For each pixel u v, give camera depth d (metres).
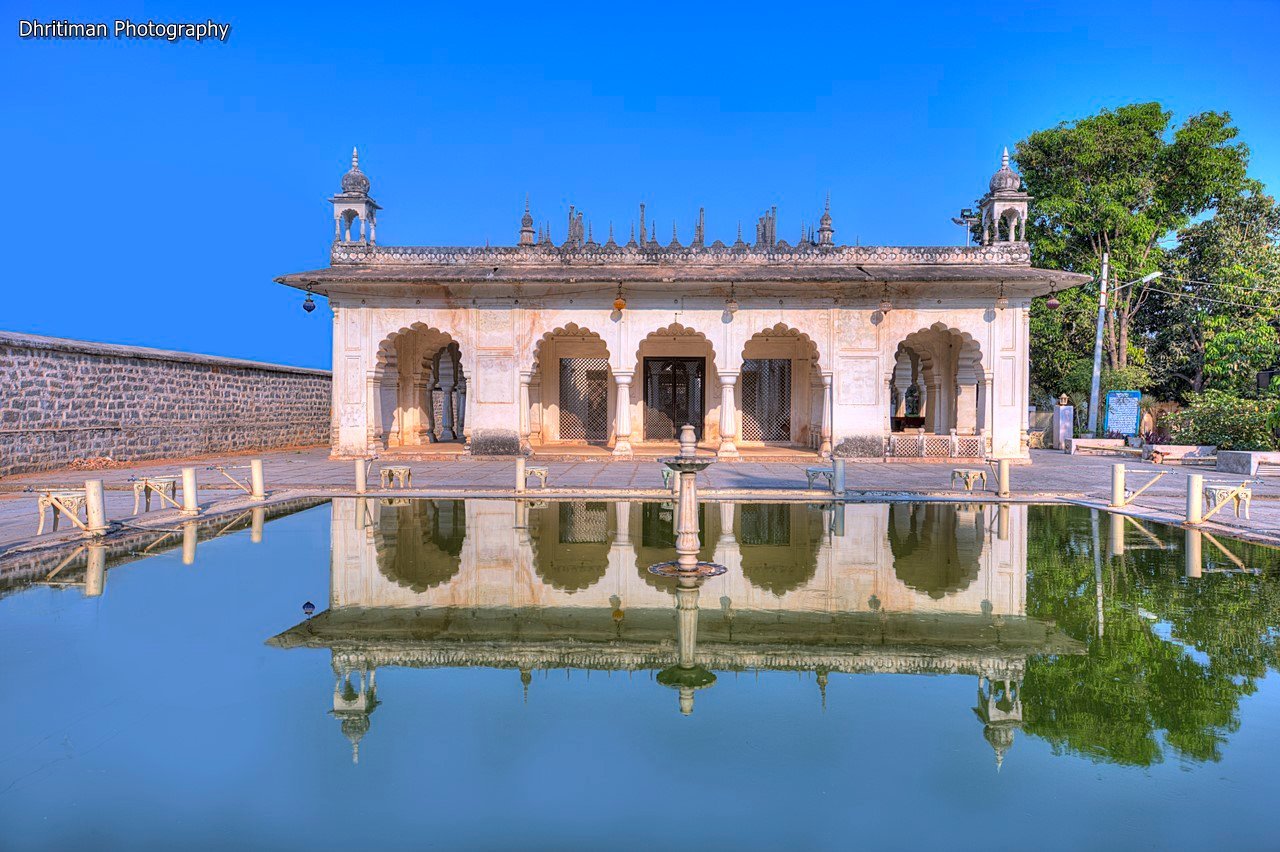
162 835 2.20
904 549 6.32
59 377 12.73
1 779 2.52
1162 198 21.80
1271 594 4.80
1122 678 3.38
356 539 6.75
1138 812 2.31
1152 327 23.72
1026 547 6.41
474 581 5.18
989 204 15.48
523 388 15.18
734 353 15.09
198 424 16.64
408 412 17.80
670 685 3.32
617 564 5.73
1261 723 2.91
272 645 3.81
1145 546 6.47
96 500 6.80
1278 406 14.41
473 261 15.62
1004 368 14.68
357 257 15.59
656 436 18.05
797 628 4.10
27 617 4.26
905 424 17.69
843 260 15.25
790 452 16.02
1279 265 18.47
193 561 5.80
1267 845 2.13
